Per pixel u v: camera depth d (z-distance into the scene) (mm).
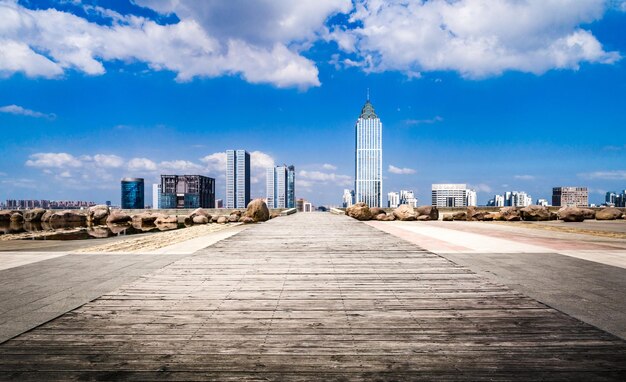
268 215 28062
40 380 3027
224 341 3842
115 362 3363
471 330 4129
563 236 14867
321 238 13281
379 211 29938
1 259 9180
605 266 7938
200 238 14406
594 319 4484
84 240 17719
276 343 3787
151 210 44188
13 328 4238
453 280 6578
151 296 5562
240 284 6305
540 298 5422
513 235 15172
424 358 3424
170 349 3643
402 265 8000
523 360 3373
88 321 4469
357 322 4414
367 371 3178
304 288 6031
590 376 3072
